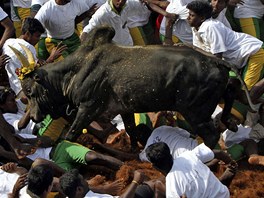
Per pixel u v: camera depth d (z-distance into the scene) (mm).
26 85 9875
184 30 11594
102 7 11430
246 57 10406
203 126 9477
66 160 9625
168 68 9320
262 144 10430
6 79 12656
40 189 8102
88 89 9609
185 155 8492
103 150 10117
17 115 10344
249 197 9273
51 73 9742
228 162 8961
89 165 9672
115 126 10477
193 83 9289
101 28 9688
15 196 8469
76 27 12242
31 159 9664
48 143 9875
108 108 9719
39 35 11148
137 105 9539
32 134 10305
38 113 9930
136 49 9555
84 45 9703
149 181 8609
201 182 8297
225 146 10273
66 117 10008
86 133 10305
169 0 12125
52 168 8875
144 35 12375
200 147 8586
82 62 9641
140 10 12148
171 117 10336
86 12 12016
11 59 11000
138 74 9406
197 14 10180
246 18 11859
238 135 10211
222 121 9797
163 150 8336
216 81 9273
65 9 11805
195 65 9289
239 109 10242
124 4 11367
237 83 9602
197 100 9344
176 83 9320
